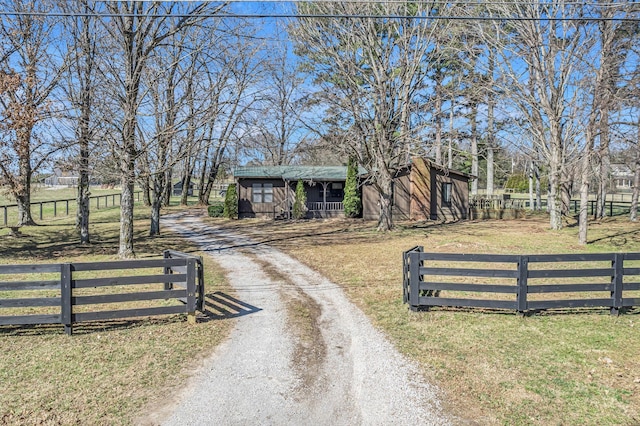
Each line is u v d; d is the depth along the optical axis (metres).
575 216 29.56
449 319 8.23
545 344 6.94
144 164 15.06
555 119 22.56
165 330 7.76
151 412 5.06
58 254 15.51
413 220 28.86
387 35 22.67
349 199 29.55
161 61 17.91
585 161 17.38
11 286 7.06
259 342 7.30
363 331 7.81
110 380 5.82
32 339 7.17
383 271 12.73
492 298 9.79
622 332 7.43
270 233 22.61
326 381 5.90
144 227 25.38
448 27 21.55
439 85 24.73
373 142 22.11
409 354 6.72
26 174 18.12
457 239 19.12
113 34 14.59
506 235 20.61
